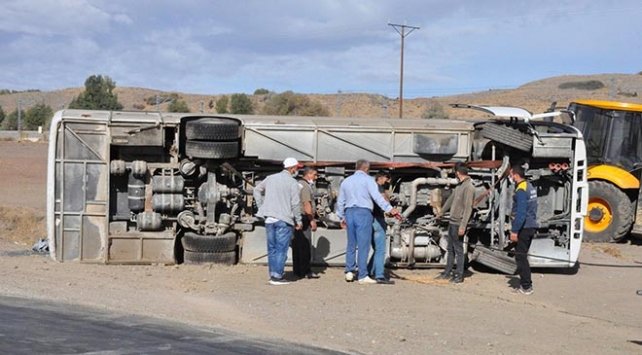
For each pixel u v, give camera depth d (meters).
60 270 13.26
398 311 10.98
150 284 12.40
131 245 14.09
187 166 13.96
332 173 14.40
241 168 14.48
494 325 10.28
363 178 12.94
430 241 14.67
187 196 14.19
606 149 20.38
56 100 99.56
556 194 14.94
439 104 77.56
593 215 19.89
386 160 14.73
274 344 8.73
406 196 14.59
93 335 8.75
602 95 78.69
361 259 13.00
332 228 14.53
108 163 13.91
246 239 14.41
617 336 9.97
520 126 14.49
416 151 14.73
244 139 14.35
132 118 13.95
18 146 50.56
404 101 85.25
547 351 9.00
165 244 14.17
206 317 10.13
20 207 21.59
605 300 12.55
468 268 15.13
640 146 20.33
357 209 12.88
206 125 13.70
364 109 77.62
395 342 9.09
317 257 14.48
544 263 14.78
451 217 13.52
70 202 13.95
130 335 8.84
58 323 9.34
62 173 13.89
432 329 9.88
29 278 12.38
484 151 14.84
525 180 12.98
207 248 14.03
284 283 12.76
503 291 12.98
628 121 20.33
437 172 14.73
